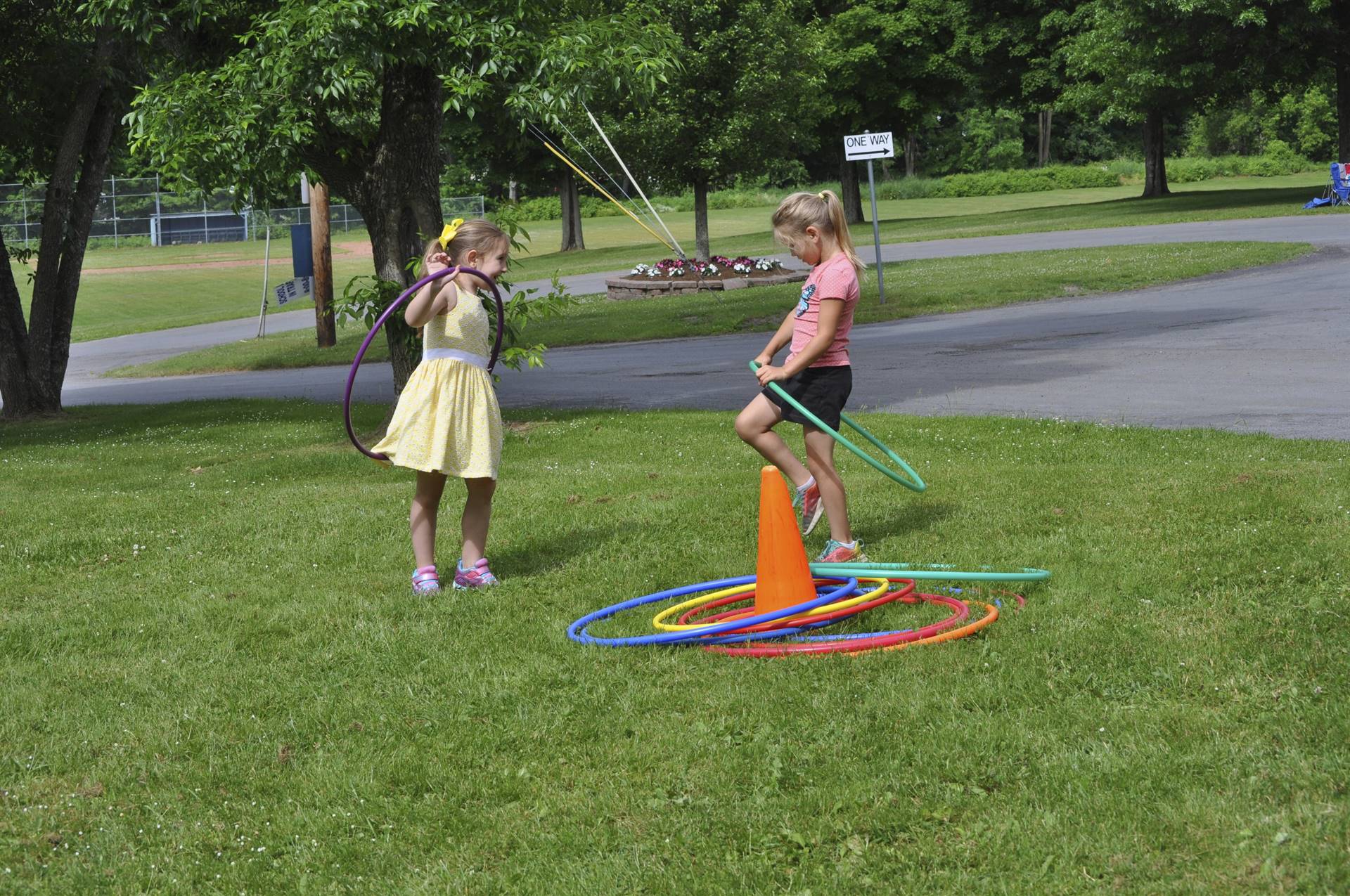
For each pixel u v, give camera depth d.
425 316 5.61
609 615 5.36
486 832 3.47
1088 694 4.07
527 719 4.18
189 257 59.47
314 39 9.95
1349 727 3.61
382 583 6.09
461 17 10.50
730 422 11.16
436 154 11.72
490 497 5.96
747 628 4.78
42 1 15.73
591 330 21.58
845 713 4.05
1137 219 35.09
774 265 27.95
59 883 3.31
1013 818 3.29
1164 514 6.29
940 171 94.12
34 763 4.06
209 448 12.23
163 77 12.23
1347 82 35.53
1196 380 11.77
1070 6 45.09
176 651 5.16
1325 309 15.90
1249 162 79.75
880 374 14.02
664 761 3.81
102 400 19.72
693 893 3.08
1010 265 24.61
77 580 6.60
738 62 33.06
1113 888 2.96
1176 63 34.69
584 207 79.31
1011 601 5.12
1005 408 11.10
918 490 5.77
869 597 5.09
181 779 3.90
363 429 12.74
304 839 3.49
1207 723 3.76
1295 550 5.43
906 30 47.06
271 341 27.75
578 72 10.71
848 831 3.31
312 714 4.34
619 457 9.70
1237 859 3.01
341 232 65.88
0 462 12.16
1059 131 96.06
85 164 17.02
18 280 44.88
